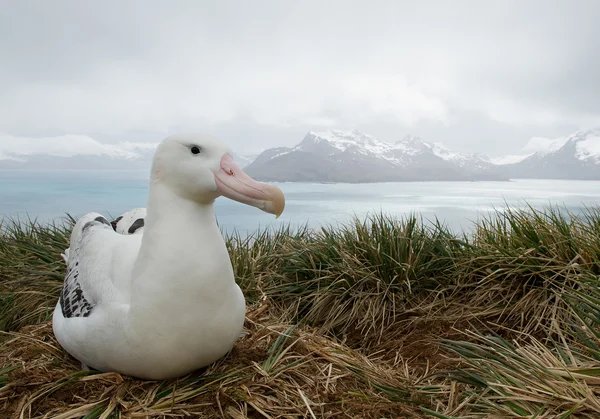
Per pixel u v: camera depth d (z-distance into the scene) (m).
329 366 1.22
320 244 1.98
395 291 1.76
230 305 1.04
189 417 1.01
